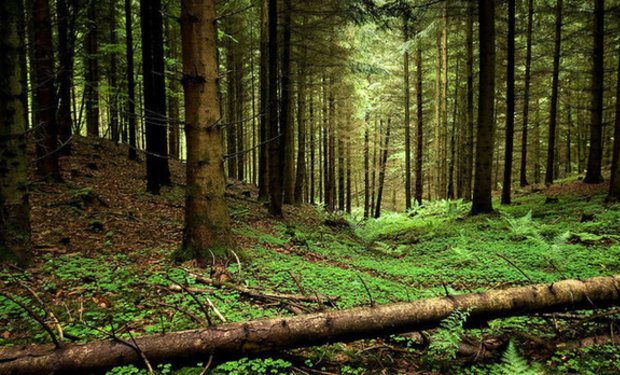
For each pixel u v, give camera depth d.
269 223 11.38
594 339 3.62
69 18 8.94
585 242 7.45
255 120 32.25
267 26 14.18
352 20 13.45
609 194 10.58
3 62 4.63
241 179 25.45
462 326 3.51
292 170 18.19
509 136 13.49
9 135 4.75
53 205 7.92
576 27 19.67
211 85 5.66
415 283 6.30
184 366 3.01
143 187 12.02
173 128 22.00
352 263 7.93
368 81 27.47
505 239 8.86
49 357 2.74
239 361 3.06
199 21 5.49
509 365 2.92
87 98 19.22
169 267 5.37
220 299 4.32
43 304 3.92
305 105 22.27
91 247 6.22
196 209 5.74
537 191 17.05
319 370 3.14
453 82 25.55
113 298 4.23
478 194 12.26
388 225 17.09
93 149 15.88
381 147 27.83
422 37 16.53
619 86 10.08
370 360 3.35
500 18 15.83
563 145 30.58
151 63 11.05
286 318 3.26
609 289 3.81
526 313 3.69
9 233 4.78
